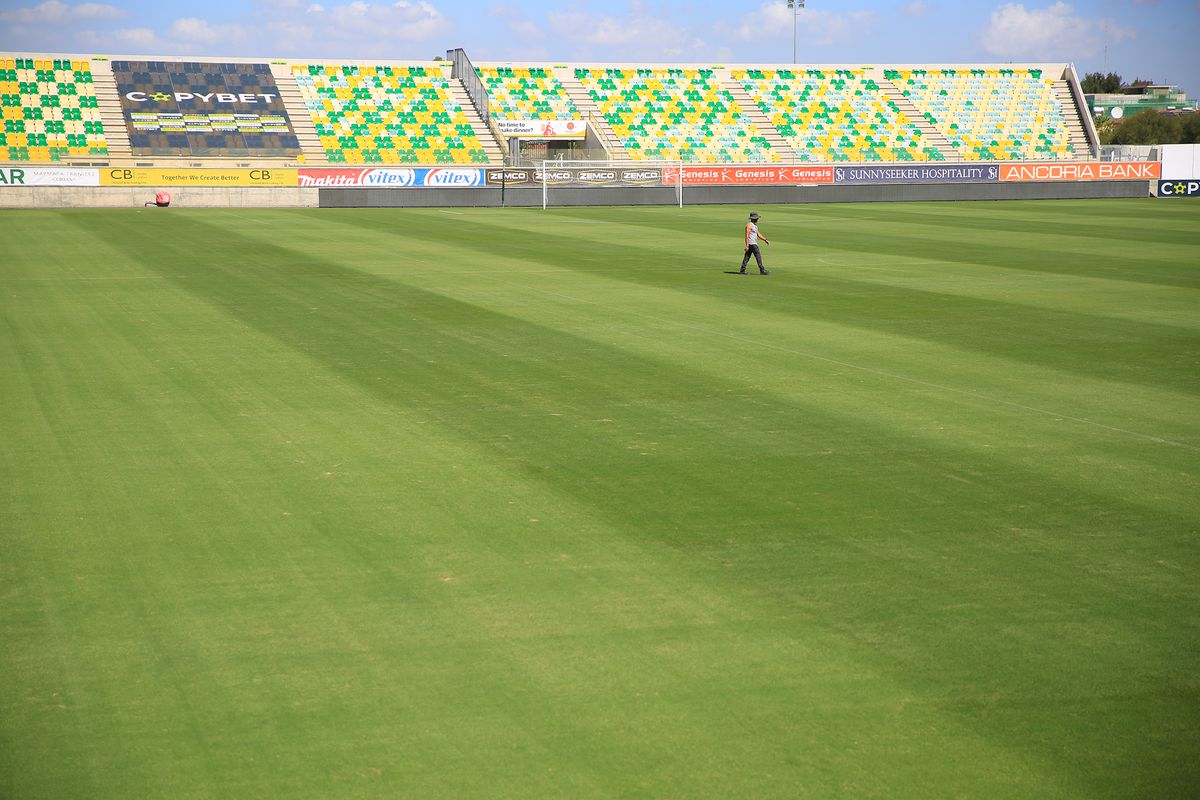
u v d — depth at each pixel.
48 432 12.56
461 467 11.24
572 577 8.48
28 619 7.75
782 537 9.33
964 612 7.91
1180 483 10.86
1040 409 13.80
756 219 26.70
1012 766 6.02
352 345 17.66
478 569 8.63
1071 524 9.70
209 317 20.28
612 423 12.99
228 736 6.28
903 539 9.31
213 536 9.34
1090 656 7.27
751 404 13.95
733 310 21.42
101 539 9.26
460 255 31.22
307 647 7.34
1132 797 5.76
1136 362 16.72
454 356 16.83
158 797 5.71
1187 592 8.27
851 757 6.09
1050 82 77.50
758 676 6.96
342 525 9.59
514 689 6.80
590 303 22.17
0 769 5.96
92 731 6.33
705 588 8.30
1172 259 30.83
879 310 21.52
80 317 20.27
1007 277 26.72
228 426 12.84
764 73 74.69
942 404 14.02
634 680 6.91
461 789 5.78
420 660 7.16
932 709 6.59
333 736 6.28
